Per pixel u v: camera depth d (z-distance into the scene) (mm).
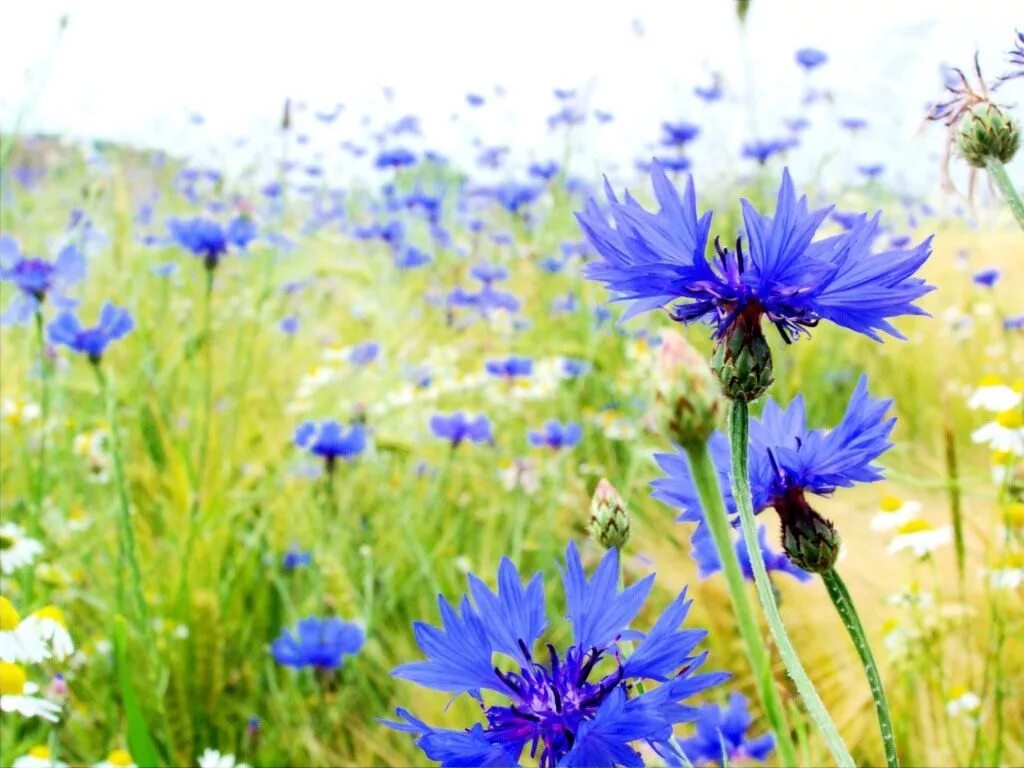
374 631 705
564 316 1325
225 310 1226
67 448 800
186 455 779
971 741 518
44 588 643
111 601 664
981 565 591
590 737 259
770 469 320
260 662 701
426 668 290
